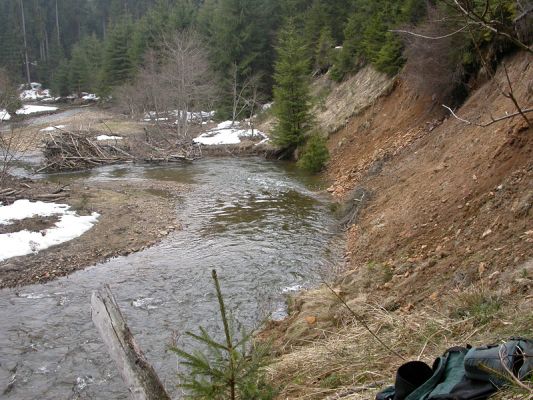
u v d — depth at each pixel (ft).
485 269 22.41
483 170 34.60
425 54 59.26
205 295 34.22
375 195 51.52
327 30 128.36
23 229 47.52
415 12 69.36
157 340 27.96
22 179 73.00
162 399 10.85
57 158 88.79
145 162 95.25
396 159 59.00
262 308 31.45
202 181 75.15
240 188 69.26
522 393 8.75
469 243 27.22
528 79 40.22
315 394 14.93
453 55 57.26
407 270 29.30
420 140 57.88
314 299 27.91
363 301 24.80
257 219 53.26
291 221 52.03
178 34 130.82
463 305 18.03
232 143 104.63
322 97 106.52
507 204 27.73
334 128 88.53
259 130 114.01
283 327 26.45
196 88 116.37
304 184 70.59
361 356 16.61
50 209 55.06
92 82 202.49
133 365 11.12
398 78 77.61
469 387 9.51
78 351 27.30
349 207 52.65
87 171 86.99
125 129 124.36
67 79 217.15
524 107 35.94
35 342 28.37
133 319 30.89
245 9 134.21
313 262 39.60
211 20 159.53
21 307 33.06
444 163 42.45
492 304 17.15
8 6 271.49
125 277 38.09
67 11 297.94
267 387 11.94
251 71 136.26
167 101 122.83
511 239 23.57
